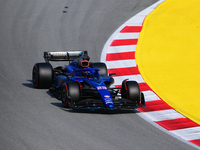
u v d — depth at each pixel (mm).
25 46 57906
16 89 38688
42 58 53250
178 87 42000
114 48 56969
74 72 36312
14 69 47219
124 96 33688
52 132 26453
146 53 54594
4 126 27188
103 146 24391
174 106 35625
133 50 55781
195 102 37250
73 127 27797
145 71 47781
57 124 28250
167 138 27078
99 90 31359
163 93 39969
